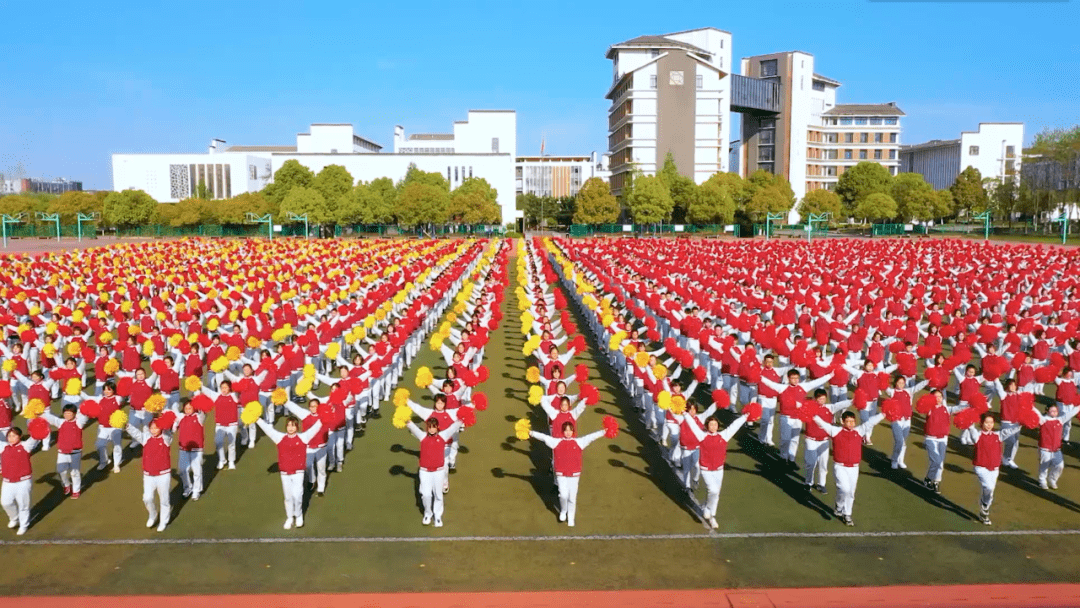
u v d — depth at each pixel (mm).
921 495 12664
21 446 11000
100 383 16688
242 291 29406
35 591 9320
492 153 120062
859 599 9234
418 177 111062
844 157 140000
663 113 113562
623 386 20016
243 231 102750
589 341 26391
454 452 13516
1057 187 94938
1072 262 42375
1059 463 12836
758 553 10500
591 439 11492
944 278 33562
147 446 11008
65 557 10258
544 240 80250
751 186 105562
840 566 10094
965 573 9898
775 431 16359
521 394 19406
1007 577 9789
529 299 25641
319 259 45125
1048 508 12117
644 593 9359
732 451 14984
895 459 13938
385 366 17516
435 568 10016
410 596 9250
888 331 20906
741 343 21125
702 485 13125
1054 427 12641
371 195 99000
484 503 12273
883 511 11984
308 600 9141
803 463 14320
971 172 119375
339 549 10570
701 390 19422
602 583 9625
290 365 16844
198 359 16922
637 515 11828
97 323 21656
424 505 11453
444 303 31000
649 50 117375
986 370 16719
